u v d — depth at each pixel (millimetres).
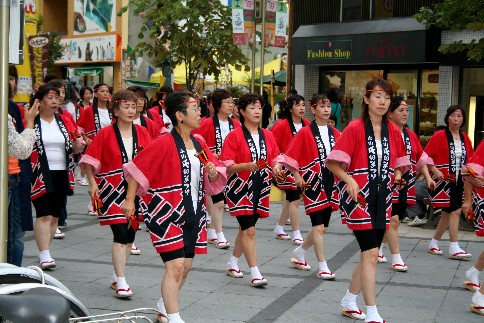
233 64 17375
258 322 6520
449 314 6898
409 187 9039
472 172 7168
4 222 5398
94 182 7383
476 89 16688
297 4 19562
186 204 6004
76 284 7773
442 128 9852
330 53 18250
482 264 7719
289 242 10578
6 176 5410
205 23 17266
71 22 31750
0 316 3104
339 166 6246
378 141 6250
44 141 8430
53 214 8609
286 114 10844
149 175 5953
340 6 18797
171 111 6070
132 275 8273
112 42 29234
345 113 18922
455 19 12289
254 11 13984
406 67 17797
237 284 7977
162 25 17656
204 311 6852
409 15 17641
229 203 7891
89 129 11344
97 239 10422
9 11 5465
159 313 3900
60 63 31812
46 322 3047
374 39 17469
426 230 11773
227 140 8062
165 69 19656
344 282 8133
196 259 9297
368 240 6168
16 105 6879
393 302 7312
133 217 6180
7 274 4234
